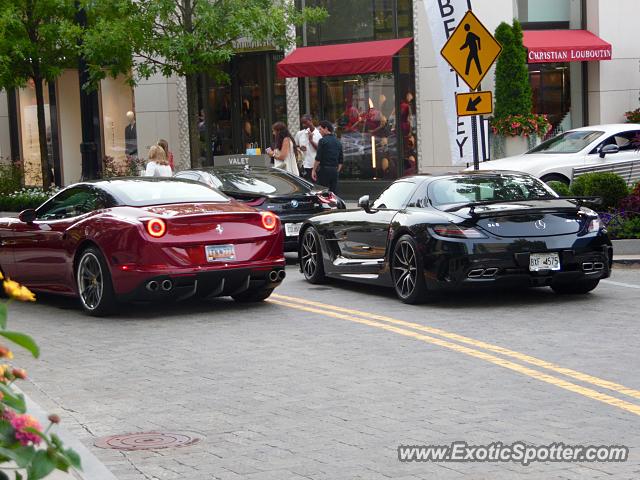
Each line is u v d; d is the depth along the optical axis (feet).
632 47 92.84
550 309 39.73
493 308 40.40
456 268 39.42
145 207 41.37
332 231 47.85
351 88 96.37
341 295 45.73
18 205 92.63
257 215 41.91
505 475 20.18
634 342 32.99
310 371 30.30
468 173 44.60
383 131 94.48
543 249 39.45
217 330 37.81
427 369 29.96
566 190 59.57
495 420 24.17
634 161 72.23
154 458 22.11
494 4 90.43
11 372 13.30
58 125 123.24
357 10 94.94
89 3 85.46
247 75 105.09
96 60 85.20
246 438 23.44
